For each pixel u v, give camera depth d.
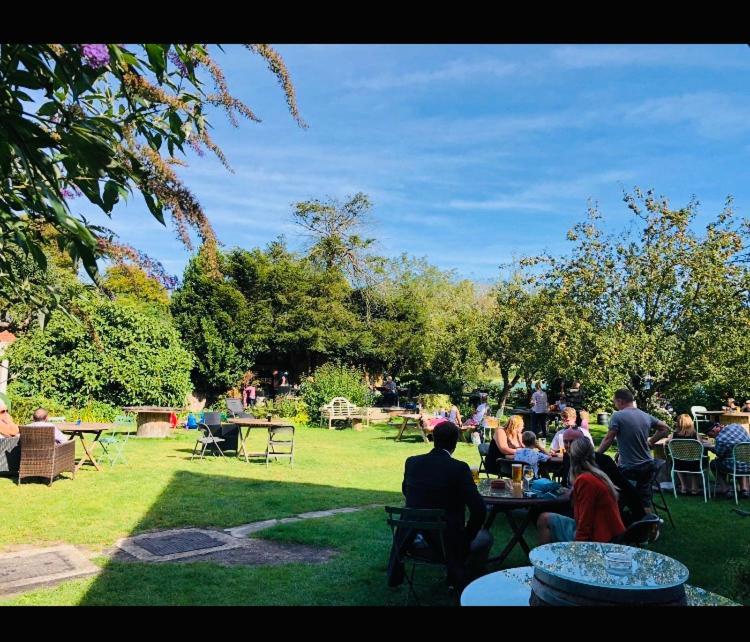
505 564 6.00
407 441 17.14
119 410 17.66
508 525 7.90
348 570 5.73
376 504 8.83
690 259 12.62
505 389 22.77
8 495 8.77
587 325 13.23
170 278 2.33
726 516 8.34
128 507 8.27
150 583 5.32
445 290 36.50
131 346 17.92
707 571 5.90
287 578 5.48
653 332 12.80
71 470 10.10
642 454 7.02
